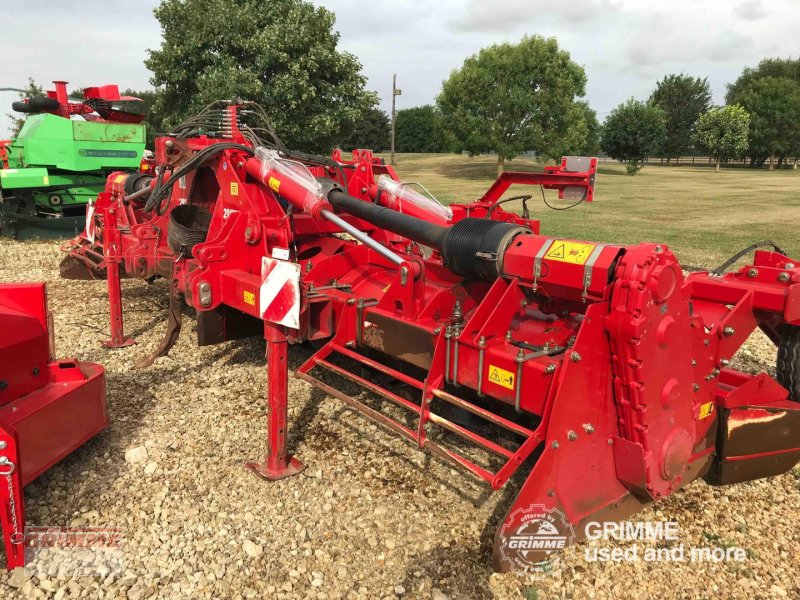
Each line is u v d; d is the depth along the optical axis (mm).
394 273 4250
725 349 3082
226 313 4273
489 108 38188
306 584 2613
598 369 2568
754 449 3221
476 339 2908
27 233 10781
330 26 20344
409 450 3682
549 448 2492
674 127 67312
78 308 6605
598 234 13898
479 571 2707
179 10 19609
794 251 11352
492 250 2953
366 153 5016
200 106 19000
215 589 2570
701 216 18312
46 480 3285
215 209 4492
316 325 3672
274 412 3297
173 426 3930
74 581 2584
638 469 2635
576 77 38625
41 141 10672
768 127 59562
